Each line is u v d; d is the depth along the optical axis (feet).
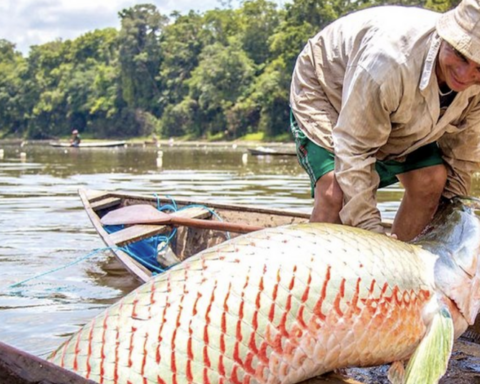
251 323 8.69
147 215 19.25
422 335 10.21
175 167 69.36
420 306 10.14
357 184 11.18
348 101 10.98
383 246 9.93
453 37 9.94
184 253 22.36
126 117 305.32
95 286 18.34
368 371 12.19
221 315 8.57
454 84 10.41
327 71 12.21
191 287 8.64
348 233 9.74
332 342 9.24
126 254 17.44
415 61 10.50
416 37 10.52
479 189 40.93
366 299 9.42
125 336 8.32
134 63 303.48
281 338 8.87
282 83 222.48
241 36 288.51
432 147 12.87
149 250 19.34
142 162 81.71
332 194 11.94
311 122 12.32
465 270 10.64
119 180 51.21
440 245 10.82
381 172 13.29
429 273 10.40
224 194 39.19
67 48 380.58
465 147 12.53
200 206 23.54
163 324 8.40
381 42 10.66
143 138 291.58
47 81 357.61
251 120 240.53
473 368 12.37
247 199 36.29
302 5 225.97
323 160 12.13
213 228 17.97
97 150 135.23
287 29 227.20
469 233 10.91
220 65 251.60
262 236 9.31
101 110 314.96
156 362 8.27
